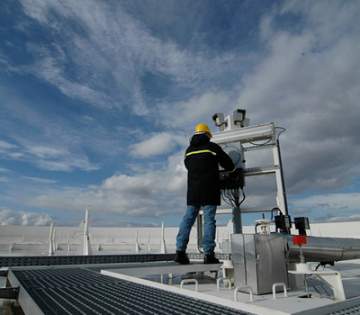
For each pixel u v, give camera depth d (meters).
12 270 2.98
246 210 3.98
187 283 3.16
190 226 3.36
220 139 4.22
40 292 1.67
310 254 2.51
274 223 3.38
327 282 1.97
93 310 1.26
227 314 1.22
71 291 1.72
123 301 1.46
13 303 2.35
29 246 9.93
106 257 4.12
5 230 12.06
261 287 2.04
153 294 1.68
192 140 3.61
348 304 1.52
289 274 2.43
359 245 2.56
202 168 3.37
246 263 2.15
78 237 13.10
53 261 3.59
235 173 3.92
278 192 3.67
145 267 2.90
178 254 3.28
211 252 3.27
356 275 3.61
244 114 4.53
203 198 3.29
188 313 1.23
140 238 13.88
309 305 1.65
